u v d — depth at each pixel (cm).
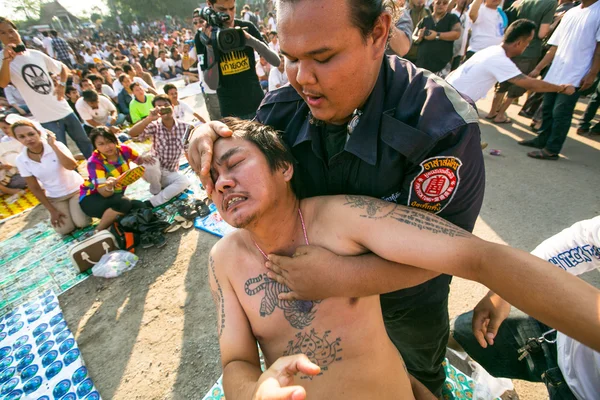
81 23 4412
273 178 101
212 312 251
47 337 248
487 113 523
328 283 96
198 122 516
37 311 275
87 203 343
